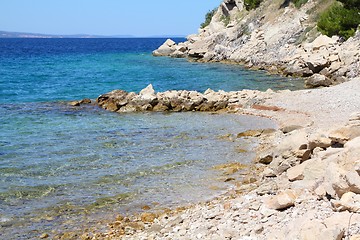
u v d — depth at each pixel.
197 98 31.27
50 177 16.12
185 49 88.31
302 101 29.25
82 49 144.00
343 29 50.78
